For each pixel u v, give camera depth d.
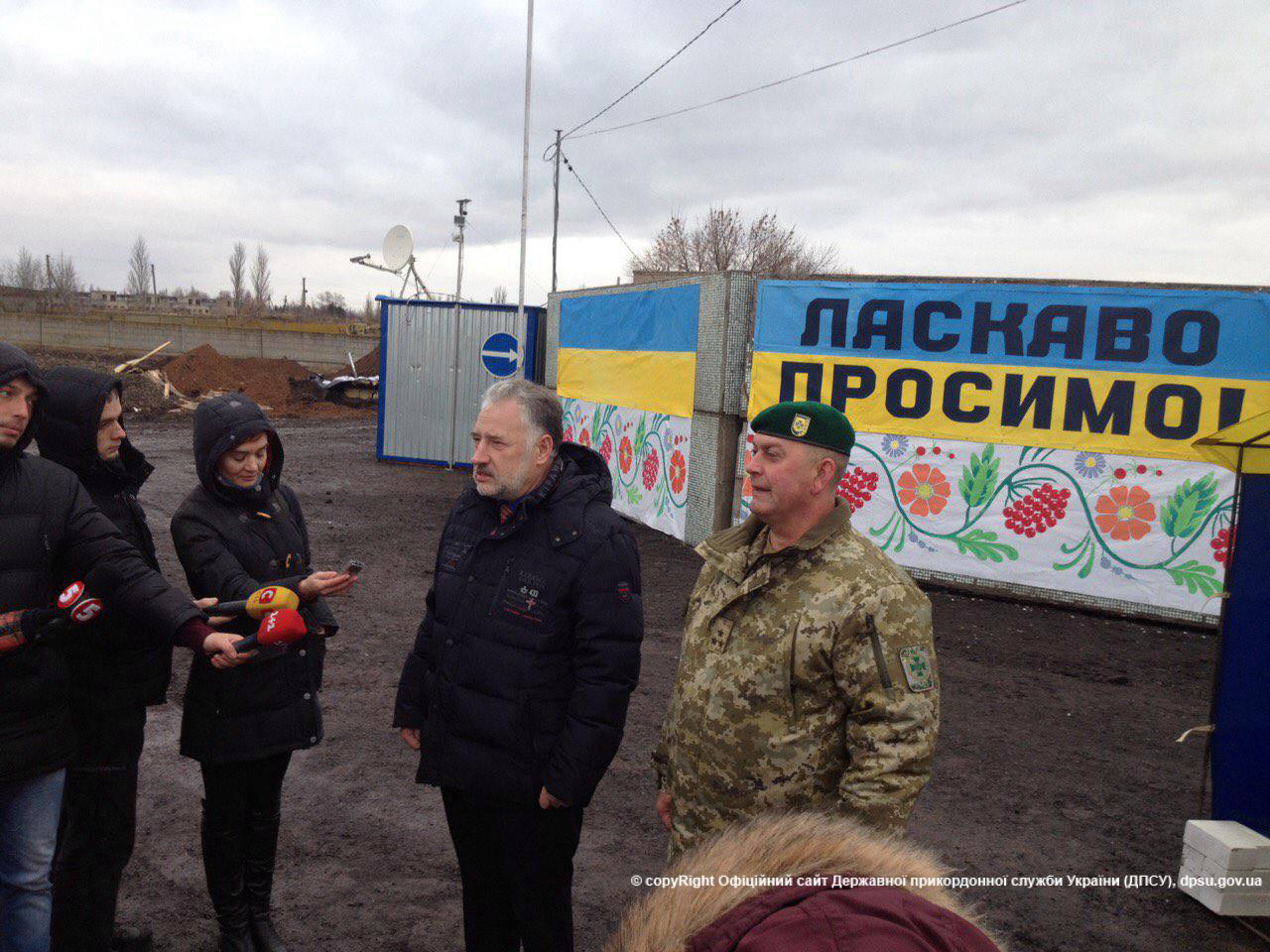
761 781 1.92
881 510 8.03
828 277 7.96
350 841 3.59
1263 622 3.31
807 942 0.57
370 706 4.93
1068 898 3.36
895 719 1.79
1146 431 7.05
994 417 7.54
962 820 3.93
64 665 2.26
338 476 13.46
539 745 2.28
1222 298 6.72
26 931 2.27
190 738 2.65
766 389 8.25
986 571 7.70
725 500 8.59
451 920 3.09
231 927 2.75
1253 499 3.31
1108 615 7.32
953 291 7.55
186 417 21.06
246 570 2.76
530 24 13.00
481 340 14.55
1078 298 7.16
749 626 1.97
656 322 9.90
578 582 2.27
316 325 55.00
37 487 2.26
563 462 2.42
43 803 2.25
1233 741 3.39
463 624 2.34
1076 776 4.41
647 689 5.37
